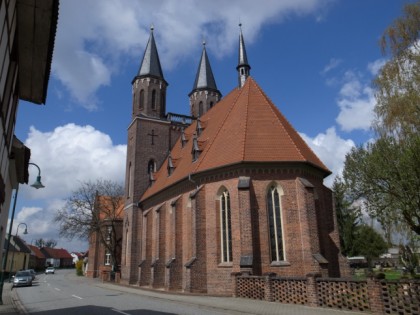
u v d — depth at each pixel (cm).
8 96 1247
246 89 3378
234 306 1842
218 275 2606
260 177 2634
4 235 1778
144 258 3888
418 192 1739
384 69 2009
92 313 1670
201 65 5375
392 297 1446
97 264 6688
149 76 4931
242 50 4228
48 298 2595
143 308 1841
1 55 1028
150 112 4838
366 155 2114
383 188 1981
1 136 1199
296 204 2591
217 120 3606
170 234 3397
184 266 2820
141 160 4616
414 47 1972
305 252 2456
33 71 1492
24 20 1229
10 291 3544
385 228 2136
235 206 2614
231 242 2631
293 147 2744
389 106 1922
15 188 2134
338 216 4662
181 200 3200
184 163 3588
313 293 1778
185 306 1931
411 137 1802
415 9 1997
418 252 2400
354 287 1619
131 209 4466
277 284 2012
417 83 1888
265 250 2486
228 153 2802
